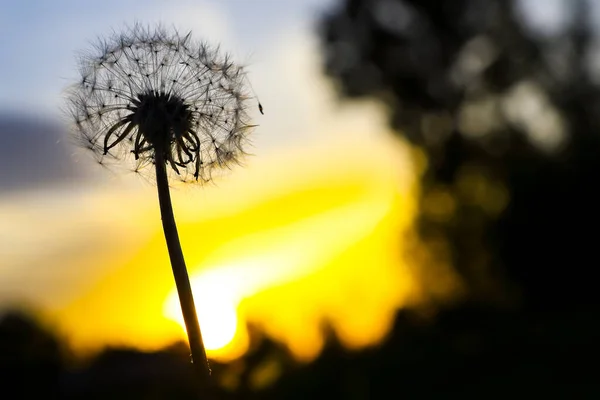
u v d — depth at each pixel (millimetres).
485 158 30203
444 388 12477
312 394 5742
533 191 26297
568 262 26031
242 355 5035
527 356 14203
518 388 12172
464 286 27484
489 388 12508
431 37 30922
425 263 27984
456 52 31422
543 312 24750
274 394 5254
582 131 29703
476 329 20609
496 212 27750
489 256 27375
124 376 6145
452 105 30797
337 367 7785
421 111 30953
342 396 7371
